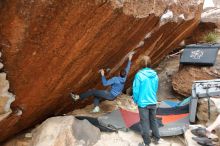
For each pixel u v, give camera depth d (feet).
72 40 13.91
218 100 20.52
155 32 20.27
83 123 18.97
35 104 17.53
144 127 17.71
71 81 18.11
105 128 19.90
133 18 15.01
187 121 20.86
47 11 11.68
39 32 12.46
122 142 19.02
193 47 25.58
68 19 12.47
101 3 12.44
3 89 14.17
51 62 14.66
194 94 20.65
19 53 13.03
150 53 24.73
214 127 17.22
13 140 19.97
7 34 12.00
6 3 10.97
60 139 17.75
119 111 22.18
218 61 24.90
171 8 19.11
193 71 24.91
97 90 21.44
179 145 19.15
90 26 13.55
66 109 22.52
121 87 21.31
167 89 28.17
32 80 15.10
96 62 17.90
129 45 18.92
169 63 31.83
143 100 17.46
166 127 20.11
